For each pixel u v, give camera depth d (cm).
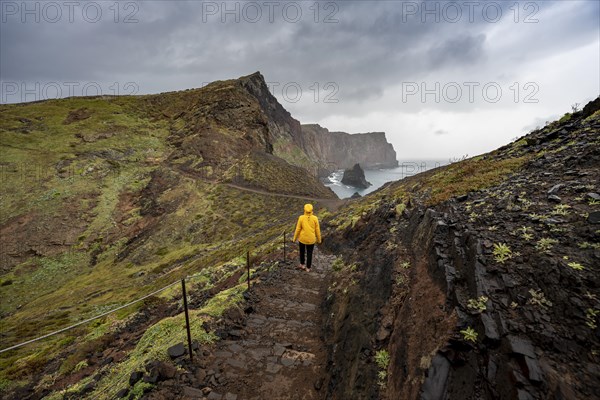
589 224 430
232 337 725
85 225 5925
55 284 4688
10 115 9094
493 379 298
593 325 298
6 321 3566
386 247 762
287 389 560
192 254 4725
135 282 4047
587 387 256
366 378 450
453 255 504
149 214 6288
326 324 749
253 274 1305
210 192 6856
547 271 373
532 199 586
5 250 5172
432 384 334
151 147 8650
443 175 1536
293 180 8062
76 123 9206
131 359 725
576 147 793
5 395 1212
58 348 1678
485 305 366
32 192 6322
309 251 1230
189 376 577
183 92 12812
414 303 481
